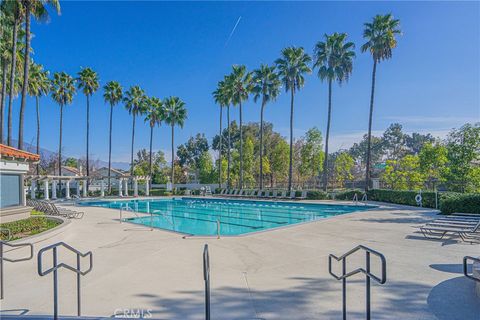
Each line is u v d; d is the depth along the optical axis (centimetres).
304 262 580
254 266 558
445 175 1694
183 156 5825
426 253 627
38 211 1390
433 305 367
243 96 3209
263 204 2300
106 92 3600
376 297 396
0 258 426
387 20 2192
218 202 2616
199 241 805
